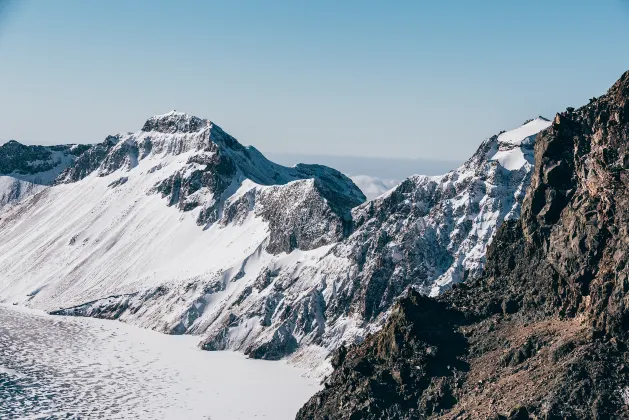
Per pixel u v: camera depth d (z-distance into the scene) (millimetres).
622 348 142875
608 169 154875
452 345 167000
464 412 148875
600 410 136125
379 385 163875
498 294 174500
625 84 159750
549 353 149250
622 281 144750
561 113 171875
